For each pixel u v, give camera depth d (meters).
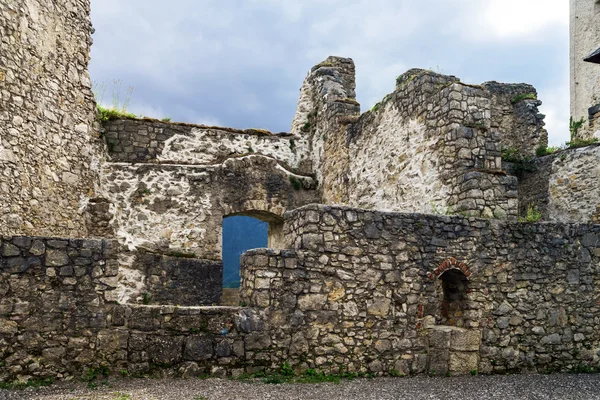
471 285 7.46
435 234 7.37
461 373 7.23
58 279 5.91
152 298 10.70
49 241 5.91
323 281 6.80
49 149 8.95
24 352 5.69
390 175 9.96
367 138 10.92
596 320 8.03
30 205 8.36
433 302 7.26
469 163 8.13
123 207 11.12
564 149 12.25
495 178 8.02
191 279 11.06
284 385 6.09
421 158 9.06
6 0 7.91
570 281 7.96
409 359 7.04
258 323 6.51
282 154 13.30
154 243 11.18
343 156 11.81
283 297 6.63
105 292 6.10
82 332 5.95
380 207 10.23
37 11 8.67
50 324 5.83
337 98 12.59
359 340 6.87
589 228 8.20
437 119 8.70
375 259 7.05
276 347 6.55
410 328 7.11
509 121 15.32
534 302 7.74
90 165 10.31
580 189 11.54
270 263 6.62
